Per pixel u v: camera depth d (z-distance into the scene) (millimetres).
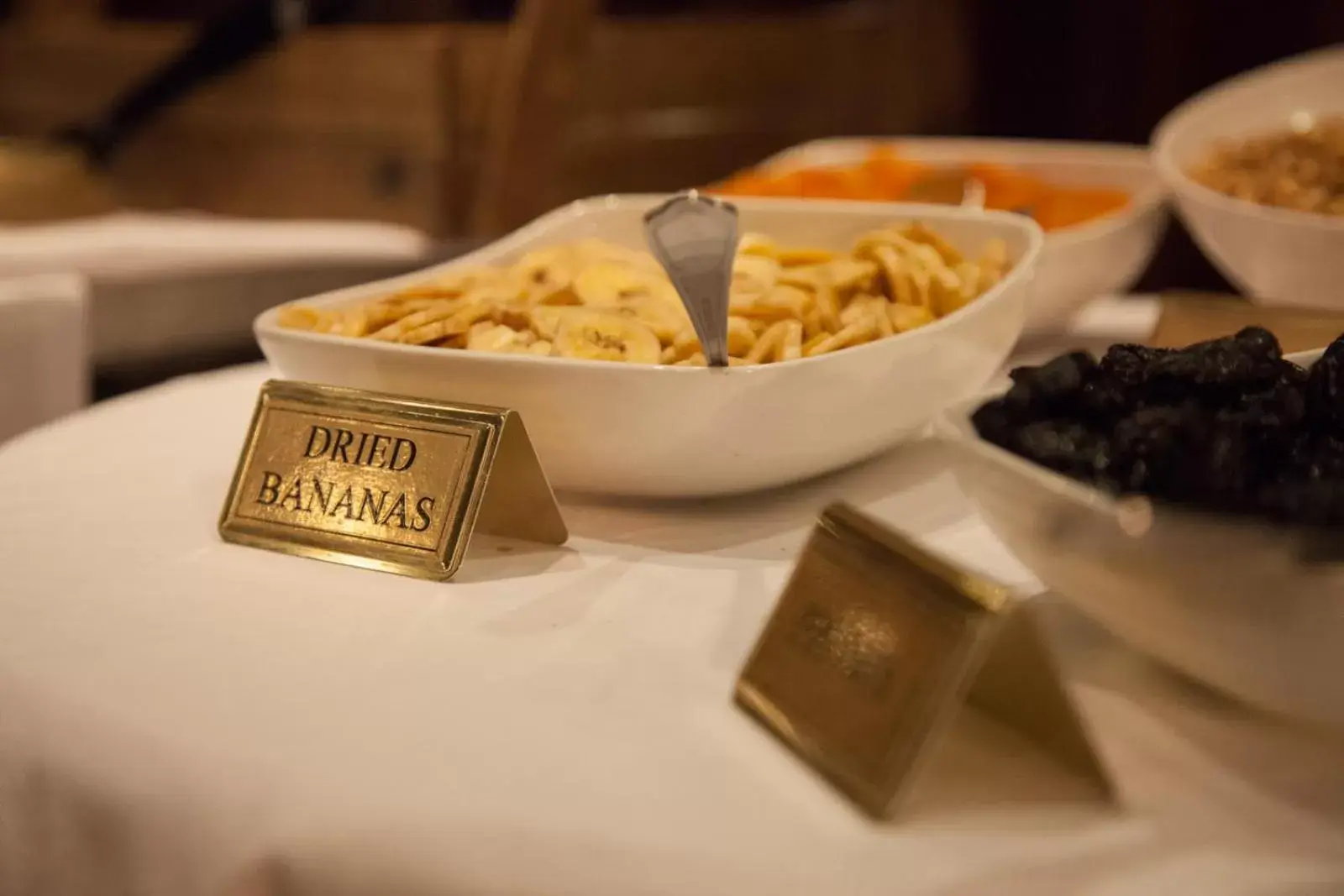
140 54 1984
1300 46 1650
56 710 409
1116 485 344
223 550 526
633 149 1734
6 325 1093
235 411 738
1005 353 590
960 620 331
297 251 1501
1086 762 330
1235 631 329
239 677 414
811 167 1037
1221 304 655
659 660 417
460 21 1943
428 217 1758
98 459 654
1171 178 876
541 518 513
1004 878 304
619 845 322
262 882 350
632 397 494
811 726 357
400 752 365
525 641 433
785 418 504
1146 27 1773
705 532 529
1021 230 646
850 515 384
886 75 1846
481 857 328
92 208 1655
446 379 522
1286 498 315
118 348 1241
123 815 382
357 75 1786
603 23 1683
